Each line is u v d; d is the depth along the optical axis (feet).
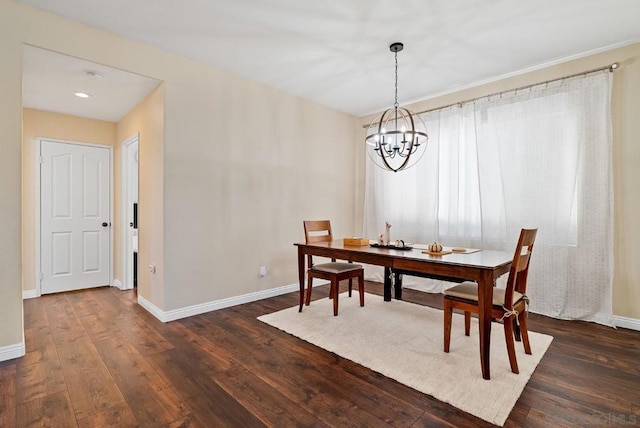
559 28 8.56
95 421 5.20
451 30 8.68
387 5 7.63
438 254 8.34
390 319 9.89
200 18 8.13
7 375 6.56
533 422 5.19
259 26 8.50
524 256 7.06
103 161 14.14
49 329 9.11
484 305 6.57
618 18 8.09
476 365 7.01
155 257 10.27
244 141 11.75
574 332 9.05
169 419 5.27
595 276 9.74
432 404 5.69
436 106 13.57
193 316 10.29
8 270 7.22
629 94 9.34
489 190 11.83
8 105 7.18
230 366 7.03
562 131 10.28
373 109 15.51
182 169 10.11
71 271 13.44
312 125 14.30
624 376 6.61
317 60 10.41
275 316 10.19
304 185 13.97
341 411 5.49
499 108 11.58
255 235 12.14
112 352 7.68
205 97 10.64
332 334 8.71
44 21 7.70
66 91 10.54
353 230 16.53
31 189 12.44
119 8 7.67
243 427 5.09
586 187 9.85
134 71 9.12
